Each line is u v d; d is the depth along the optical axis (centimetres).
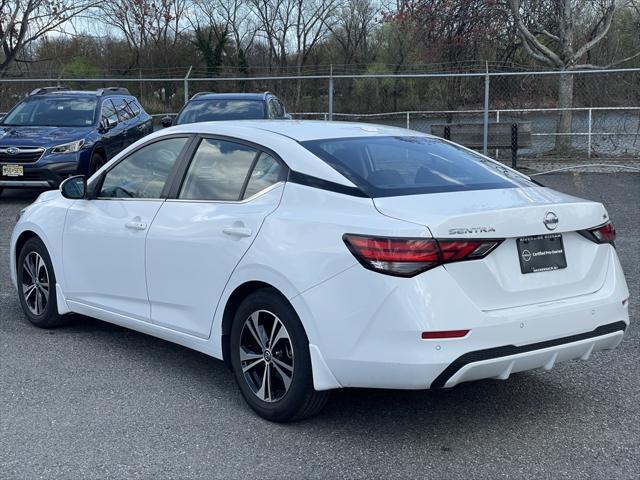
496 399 483
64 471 384
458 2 2056
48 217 602
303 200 435
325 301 399
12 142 1241
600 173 1625
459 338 378
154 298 513
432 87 2389
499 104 2048
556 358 412
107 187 568
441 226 382
